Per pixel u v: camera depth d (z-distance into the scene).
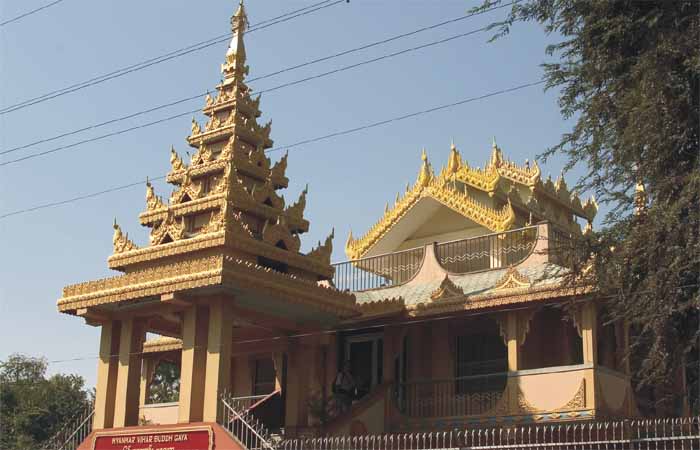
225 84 28.92
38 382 46.41
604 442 19.88
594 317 25.25
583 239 19.03
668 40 17.25
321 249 27.78
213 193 26.36
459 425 26.75
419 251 32.53
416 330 30.47
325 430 26.44
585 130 18.73
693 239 16.53
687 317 18.00
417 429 27.59
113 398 26.66
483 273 30.03
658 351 17.62
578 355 28.28
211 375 23.98
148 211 27.44
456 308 27.47
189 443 23.62
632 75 17.75
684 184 17.17
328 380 31.41
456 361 29.83
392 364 29.03
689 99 17.22
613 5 18.52
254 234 26.66
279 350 28.86
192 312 24.91
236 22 29.66
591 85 18.88
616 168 18.33
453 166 37.34
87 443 25.92
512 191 35.91
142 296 25.12
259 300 25.39
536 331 28.72
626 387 26.19
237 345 29.73
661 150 17.48
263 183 27.92
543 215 37.28
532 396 25.61
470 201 34.53
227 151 27.33
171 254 25.48
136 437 24.78
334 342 31.78
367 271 32.69
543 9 18.94
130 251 26.44
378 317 28.48
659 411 25.52
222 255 23.80
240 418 23.06
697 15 17.39
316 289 26.19
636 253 17.64
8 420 43.38
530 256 28.88
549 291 25.41
